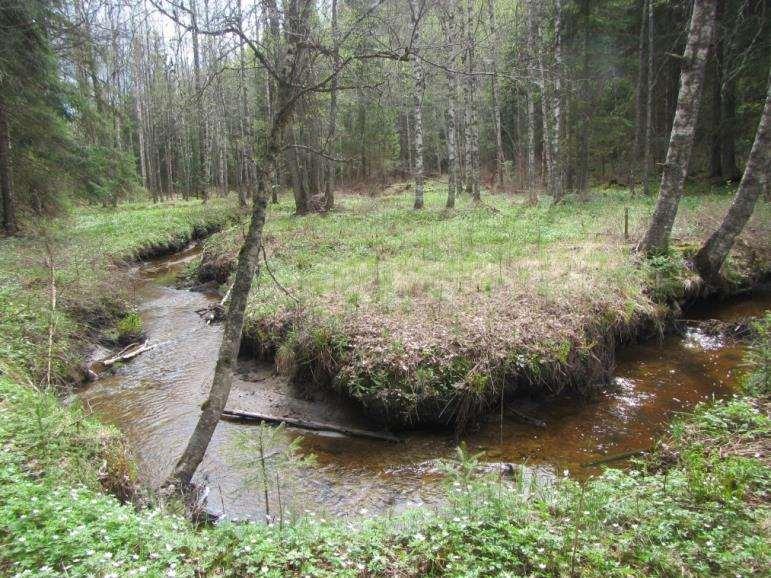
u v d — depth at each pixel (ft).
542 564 11.63
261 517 18.67
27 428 17.71
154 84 135.33
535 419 24.75
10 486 13.39
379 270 39.60
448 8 63.87
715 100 71.26
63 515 12.42
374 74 23.71
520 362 25.50
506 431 24.07
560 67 65.41
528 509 14.66
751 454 16.51
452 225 56.59
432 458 22.31
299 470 21.63
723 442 17.85
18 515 12.35
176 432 25.16
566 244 44.73
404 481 20.77
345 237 54.03
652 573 11.74
